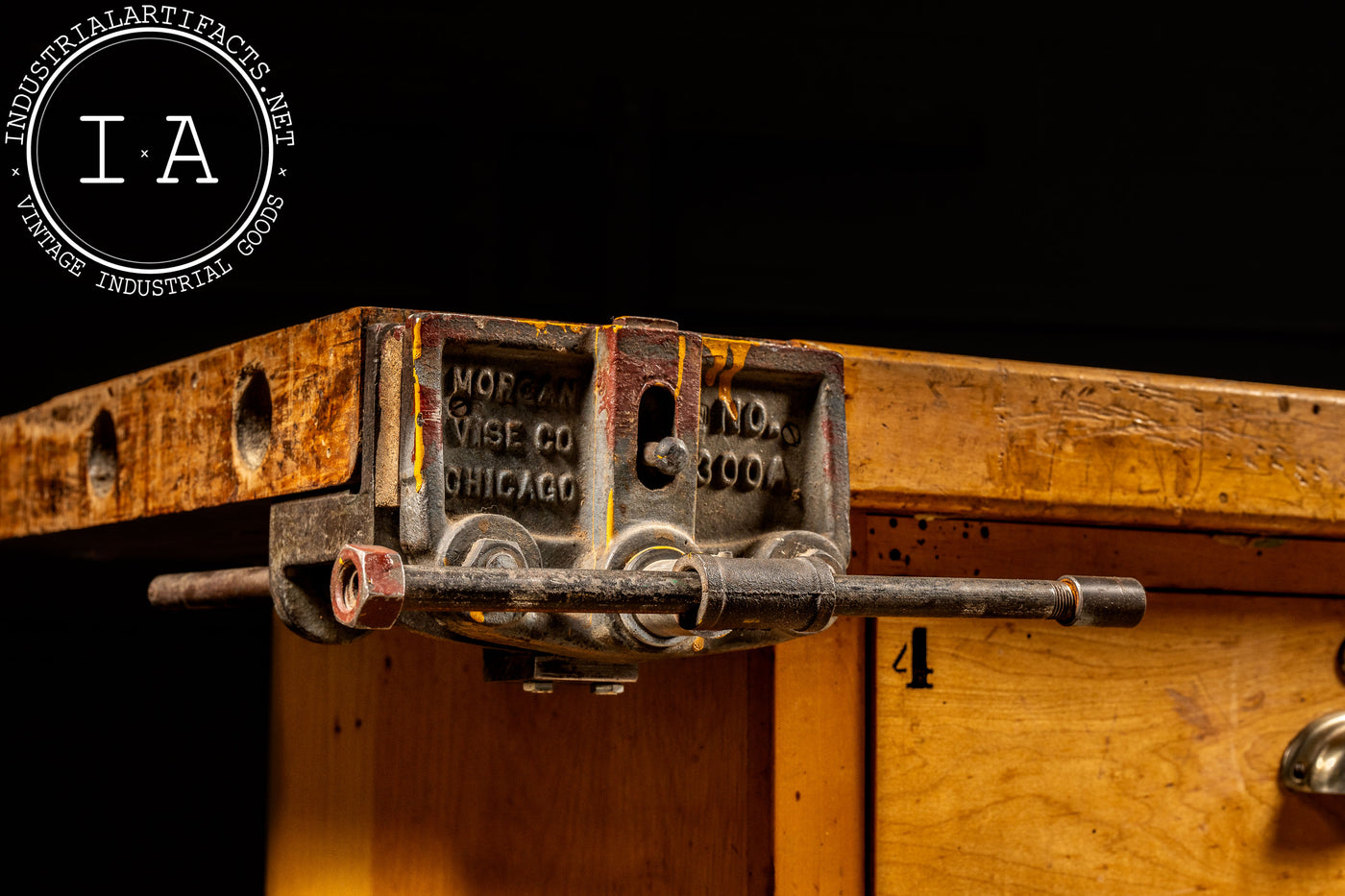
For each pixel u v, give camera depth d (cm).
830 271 297
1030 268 304
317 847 143
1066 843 131
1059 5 307
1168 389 130
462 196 279
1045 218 305
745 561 103
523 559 106
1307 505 133
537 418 109
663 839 124
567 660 112
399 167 278
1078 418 127
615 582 101
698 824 123
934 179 301
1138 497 128
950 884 127
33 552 154
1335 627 140
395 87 276
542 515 109
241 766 216
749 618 102
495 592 98
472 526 106
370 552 96
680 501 109
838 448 114
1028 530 131
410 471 106
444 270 279
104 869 209
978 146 302
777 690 124
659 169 291
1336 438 134
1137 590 108
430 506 105
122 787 210
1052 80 306
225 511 123
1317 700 139
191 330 262
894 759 126
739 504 113
